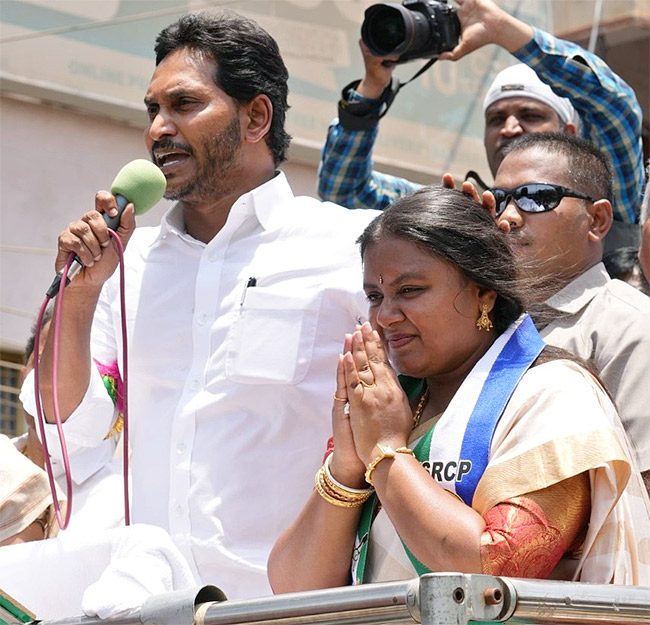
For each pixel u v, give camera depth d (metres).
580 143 5.89
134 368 5.55
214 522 5.18
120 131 10.21
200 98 5.55
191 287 5.59
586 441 3.88
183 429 5.34
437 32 7.20
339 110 7.53
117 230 5.06
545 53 7.16
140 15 10.16
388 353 4.38
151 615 3.87
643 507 4.09
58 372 5.21
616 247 6.99
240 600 3.66
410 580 3.34
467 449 4.04
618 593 3.53
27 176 9.91
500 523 3.82
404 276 4.26
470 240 4.28
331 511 4.21
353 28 10.80
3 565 4.51
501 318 4.34
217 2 10.32
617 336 5.18
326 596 3.44
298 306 5.38
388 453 4.05
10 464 4.72
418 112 11.09
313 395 5.30
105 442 5.65
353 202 7.71
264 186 5.62
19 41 9.93
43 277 9.88
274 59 5.73
